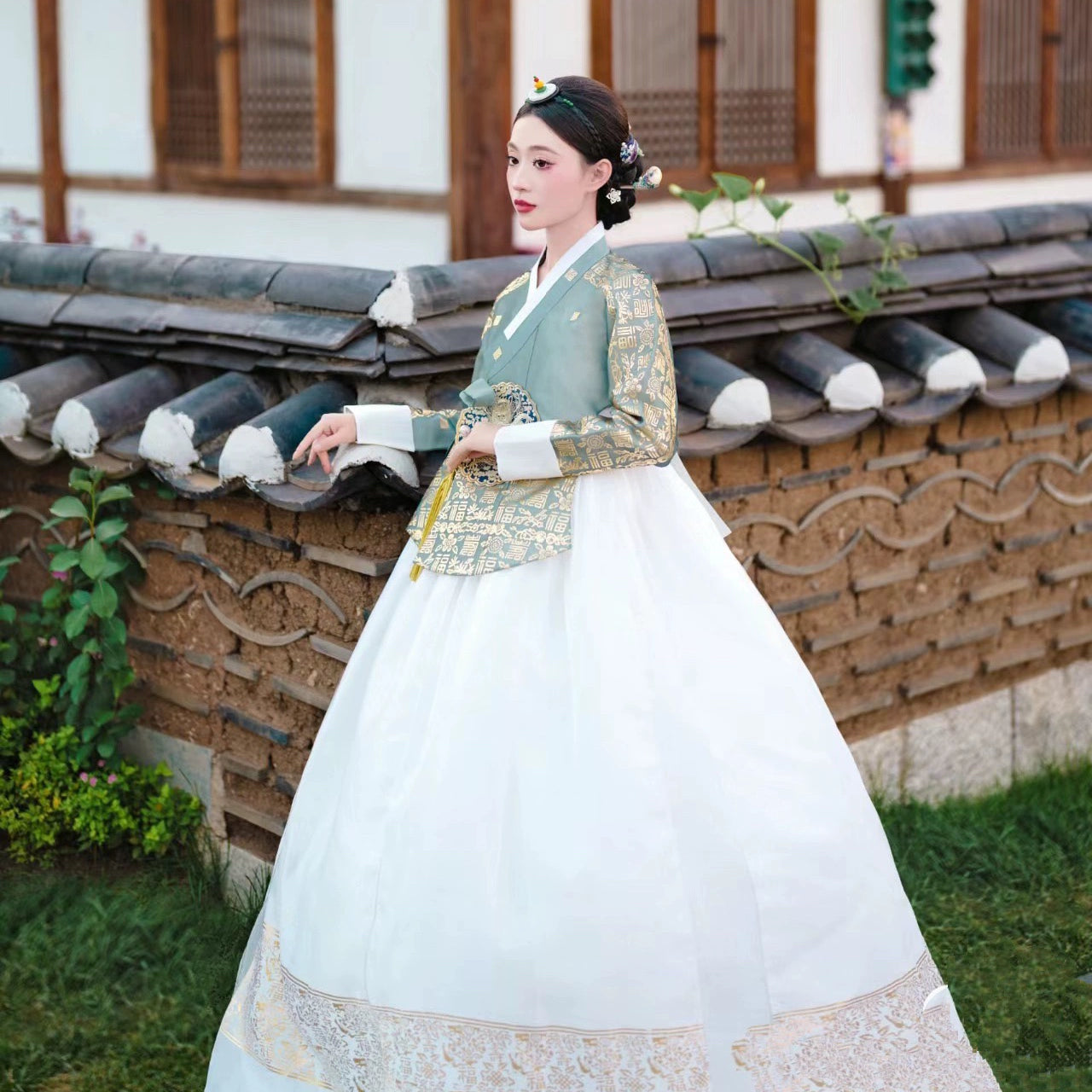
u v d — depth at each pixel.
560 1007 2.31
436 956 2.35
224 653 3.45
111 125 6.69
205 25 6.25
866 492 3.78
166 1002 3.10
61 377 3.50
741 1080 2.38
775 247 3.56
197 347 3.29
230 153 6.24
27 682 3.84
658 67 5.76
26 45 6.89
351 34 5.66
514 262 3.16
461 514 2.56
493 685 2.41
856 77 6.49
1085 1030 3.05
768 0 6.09
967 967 3.30
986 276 3.90
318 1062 2.51
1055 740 4.46
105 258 3.55
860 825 2.55
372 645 2.67
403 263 5.61
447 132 5.36
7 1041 2.96
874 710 3.94
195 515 3.41
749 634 2.55
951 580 4.07
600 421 2.42
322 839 2.60
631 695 2.38
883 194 6.68
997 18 7.06
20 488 3.86
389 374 2.91
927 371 3.61
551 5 5.34
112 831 3.58
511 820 2.38
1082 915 3.51
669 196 5.85
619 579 2.46
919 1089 2.51
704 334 3.35
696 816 2.40
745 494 3.53
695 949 2.33
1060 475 4.27
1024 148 7.36
